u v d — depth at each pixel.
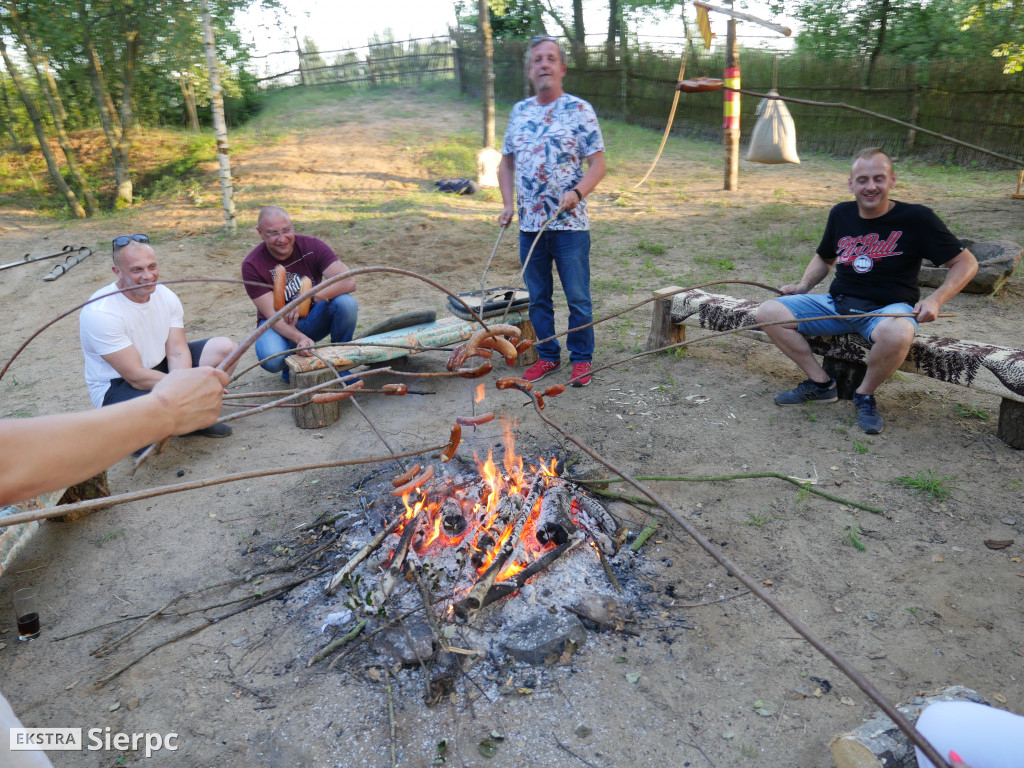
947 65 14.83
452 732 2.50
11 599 3.34
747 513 3.67
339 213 12.08
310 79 26.25
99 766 2.45
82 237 12.07
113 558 3.59
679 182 13.86
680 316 5.50
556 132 4.92
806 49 19.67
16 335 7.54
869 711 2.51
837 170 14.80
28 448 1.14
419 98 23.92
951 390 4.89
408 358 5.81
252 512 3.88
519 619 2.93
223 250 10.43
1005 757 1.72
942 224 4.18
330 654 2.86
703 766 2.35
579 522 3.41
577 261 5.09
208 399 1.35
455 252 9.55
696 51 18.78
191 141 18.02
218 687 2.75
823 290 7.26
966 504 3.66
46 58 14.50
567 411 4.88
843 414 4.66
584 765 2.37
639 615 3.00
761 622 2.94
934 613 2.96
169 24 13.84
